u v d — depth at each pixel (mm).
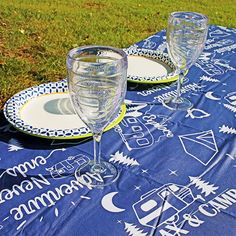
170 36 1298
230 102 1383
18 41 3977
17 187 959
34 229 847
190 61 1320
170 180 1003
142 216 892
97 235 839
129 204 923
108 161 1060
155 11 5430
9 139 1119
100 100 925
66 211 896
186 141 1155
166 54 1621
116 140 1145
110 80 918
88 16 4973
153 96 1396
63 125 1173
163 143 1142
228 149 1125
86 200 928
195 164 1062
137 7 5562
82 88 917
